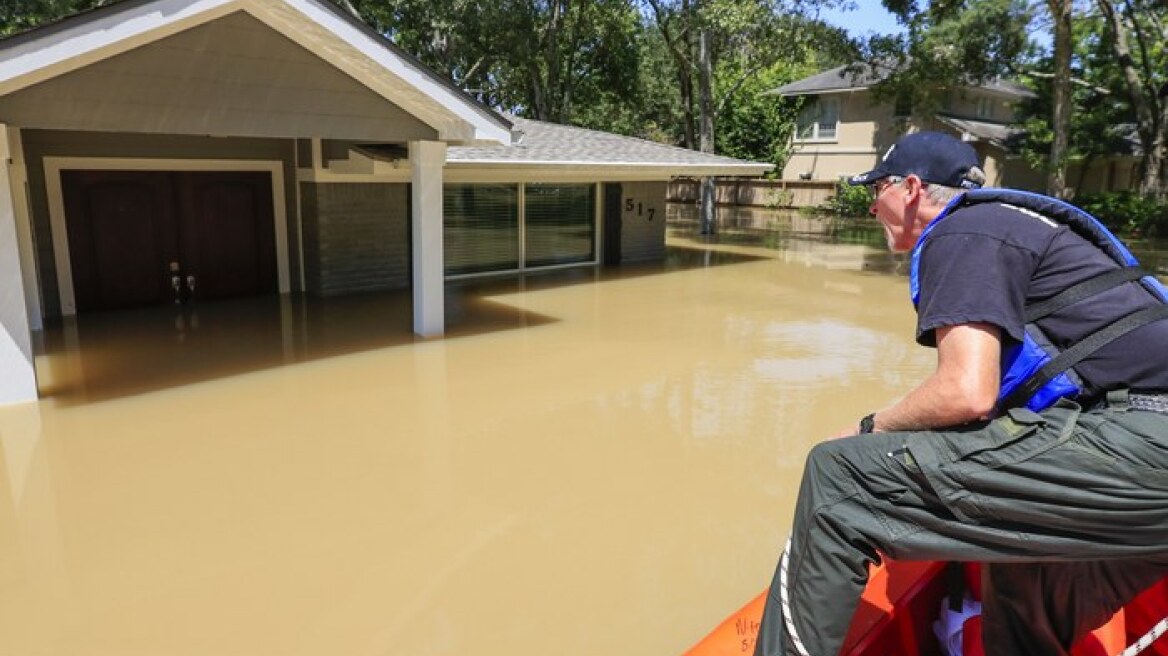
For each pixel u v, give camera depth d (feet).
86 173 30.09
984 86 91.04
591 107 104.68
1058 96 56.08
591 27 85.97
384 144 33.32
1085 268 5.40
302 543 13.10
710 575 12.21
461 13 71.26
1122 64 71.15
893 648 7.14
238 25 20.58
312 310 32.14
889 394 21.85
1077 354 5.29
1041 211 5.65
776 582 5.98
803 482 5.94
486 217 41.55
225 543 13.08
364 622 10.87
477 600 11.44
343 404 20.48
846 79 94.27
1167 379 5.15
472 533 13.53
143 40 19.07
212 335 27.68
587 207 46.01
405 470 16.25
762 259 50.19
